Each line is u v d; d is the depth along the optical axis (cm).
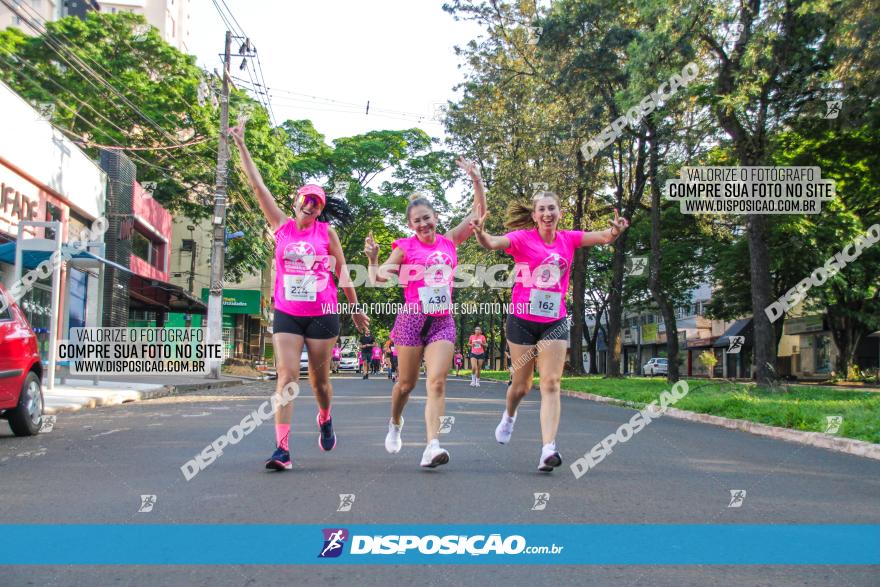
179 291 2766
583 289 3244
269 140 3372
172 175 3300
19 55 2872
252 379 2895
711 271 3394
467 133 2833
